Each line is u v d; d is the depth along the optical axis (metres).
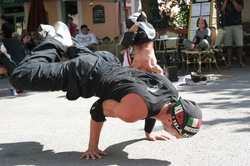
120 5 15.65
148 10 13.47
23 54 8.68
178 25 15.90
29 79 4.07
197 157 4.09
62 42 4.42
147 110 3.66
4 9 18.64
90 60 4.07
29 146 4.82
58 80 4.06
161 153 4.28
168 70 8.95
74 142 4.87
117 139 4.85
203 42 10.30
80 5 17.72
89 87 4.04
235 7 10.97
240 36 11.17
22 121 6.13
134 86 3.75
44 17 13.54
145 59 5.01
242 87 7.97
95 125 4.21
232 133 4.83
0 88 10.15
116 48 12.39
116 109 3.77
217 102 6.63
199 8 12.63
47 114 6.52
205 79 8.77
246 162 3.88
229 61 11.39
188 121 3.55
